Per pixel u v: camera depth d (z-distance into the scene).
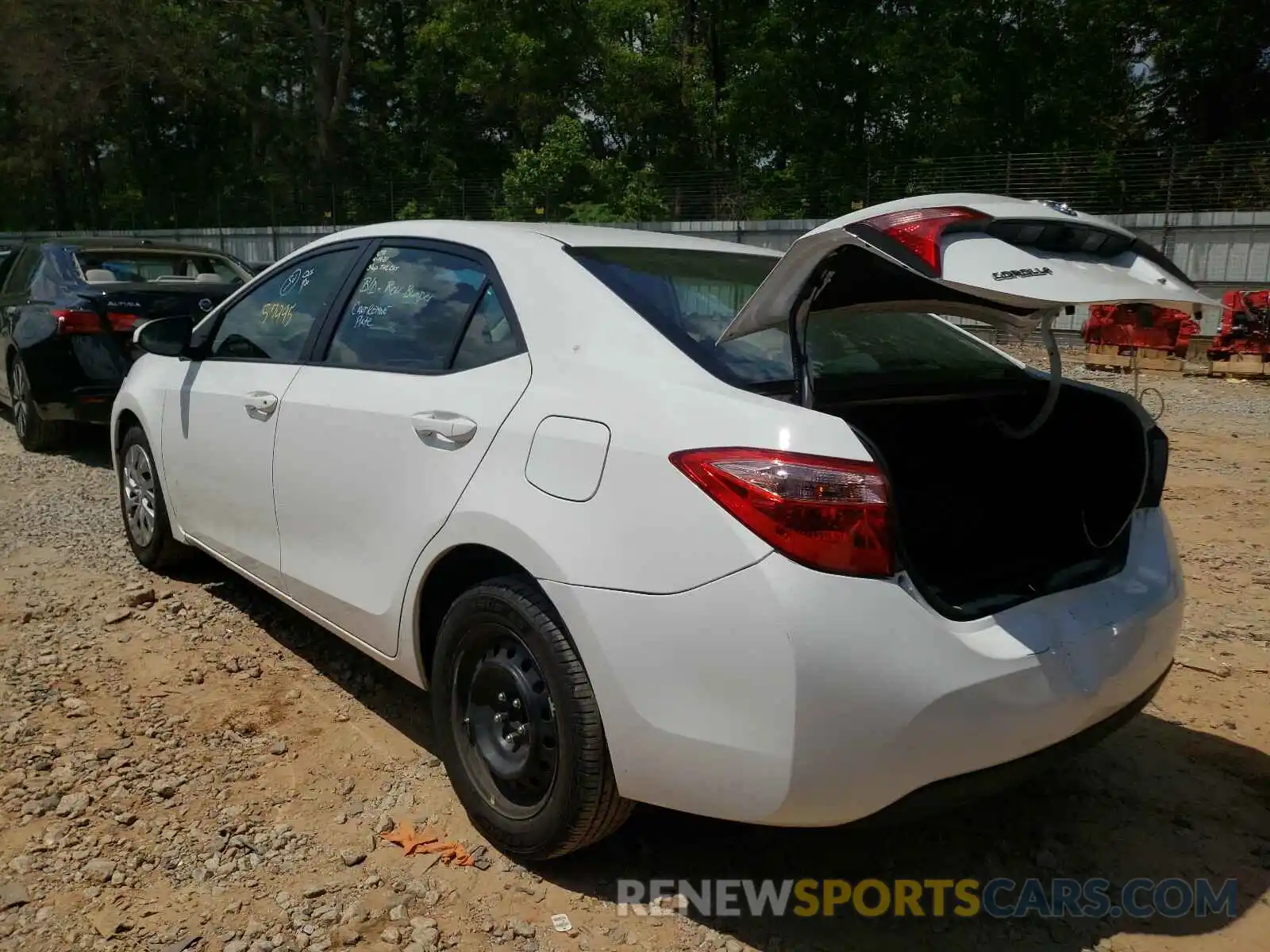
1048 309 2.89
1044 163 19.23
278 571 3.79
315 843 2.98
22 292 7.96
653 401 2.55
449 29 28.80
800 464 2.28
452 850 2.93
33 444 7.64
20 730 3.53
